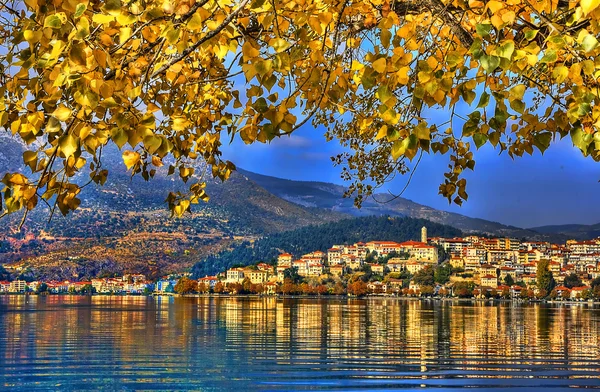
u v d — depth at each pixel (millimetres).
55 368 32156
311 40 4879
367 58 4512
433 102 4512
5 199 4711
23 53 4430
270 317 88688
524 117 5168
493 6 4262
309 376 29859
